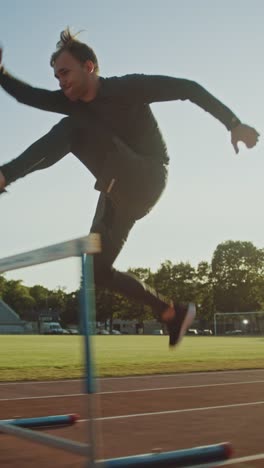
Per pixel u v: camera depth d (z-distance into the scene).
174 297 83.44
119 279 2.86
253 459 3.92
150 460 3.06
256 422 5.55
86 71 2.67
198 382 9.49
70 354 17.67
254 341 35.88
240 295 81.88
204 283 84.06
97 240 2.45
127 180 2.64
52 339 38.59
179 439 4.69
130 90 2.63
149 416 5.93
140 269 85.56
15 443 4.46
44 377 9.94
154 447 4.37
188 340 38.56
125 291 2.88
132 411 6.28
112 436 4.82
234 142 2.66
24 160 2.46
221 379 10.02
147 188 2.67
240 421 5.61
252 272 82.44
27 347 23.45
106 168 2.68
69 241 2.54
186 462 3.16
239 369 12.14
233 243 83.25
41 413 6.08
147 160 2.67
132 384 9.13
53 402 6.93
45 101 2.81
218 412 6.22
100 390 8.27
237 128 2.62
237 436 4.82
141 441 4.60
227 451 3.32
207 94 2.66
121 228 2.78
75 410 6.29
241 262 82.69
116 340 37.94
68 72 2.65
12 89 2.86
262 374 11.08
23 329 83.88
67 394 7.74
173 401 7.11
